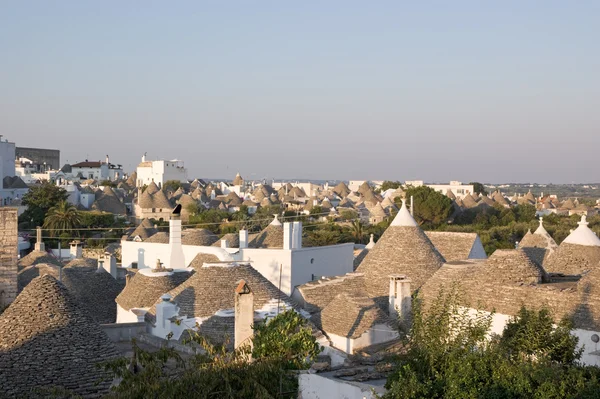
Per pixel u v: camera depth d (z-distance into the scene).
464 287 27.14
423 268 34.06
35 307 22.94
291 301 31.89
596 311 22.89
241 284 22.41
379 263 34.97
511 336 19.89
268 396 18.64
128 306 34.53
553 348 18.98
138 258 54.00
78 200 128.75
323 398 19.48
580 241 33.91
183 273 36.75
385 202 131.62
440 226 100.56
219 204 145.88
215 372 19.22
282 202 155.75
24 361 21.67
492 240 81.75
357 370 21.84
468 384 17.05
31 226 99.88
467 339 19.36
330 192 183.38
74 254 66.44
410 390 17.09
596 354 21.47
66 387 21.38
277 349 21.33
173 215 44.56
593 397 16.05
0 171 118.62
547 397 16.30
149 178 188.88
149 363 19.42
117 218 117.81
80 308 23.83
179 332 29.31
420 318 19.97
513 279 26.52
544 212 140.38
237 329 22.28
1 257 30.12
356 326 27.70
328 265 45.94
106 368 19.73
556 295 24.45
